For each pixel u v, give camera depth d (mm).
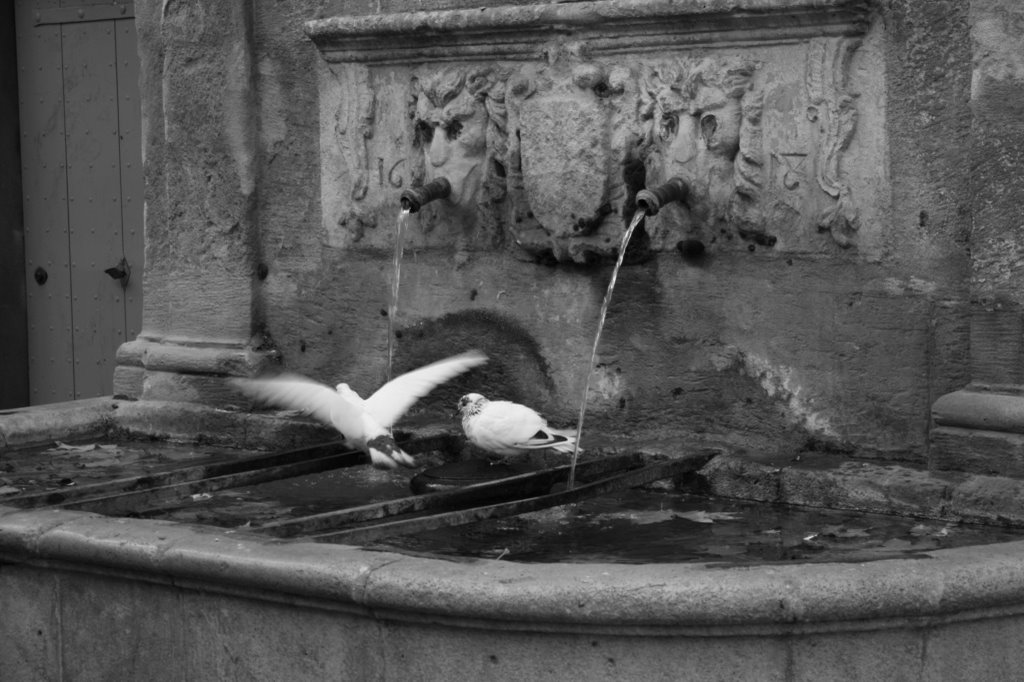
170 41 9102
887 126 6859
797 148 7086
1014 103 6348
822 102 6973
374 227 8594
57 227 11266
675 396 7648
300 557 5422
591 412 7910
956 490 6441
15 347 11445
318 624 5441
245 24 8867
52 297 11344
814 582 4879
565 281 7949
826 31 6902
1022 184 6355
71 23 11062
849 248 7043
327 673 5438
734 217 7301
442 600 5055
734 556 5887
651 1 7246
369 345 8703
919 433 6918
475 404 7062
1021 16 6289
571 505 7027
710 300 7504
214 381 9062
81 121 11102
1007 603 5082
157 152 9414
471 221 8203
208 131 9055
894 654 5008
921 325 6863
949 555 5133
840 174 7004
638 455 7426
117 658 6070
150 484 7113
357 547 5531
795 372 7277
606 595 4898
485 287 8227
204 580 5664
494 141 7984
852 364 7094
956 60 6645
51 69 11180
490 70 7953
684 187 7293
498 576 5043
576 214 7656
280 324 9055
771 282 7301
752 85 7180
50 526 6125
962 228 6703
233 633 5684
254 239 9047
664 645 4965
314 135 8781
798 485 6891
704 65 7242
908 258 6883
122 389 9508
